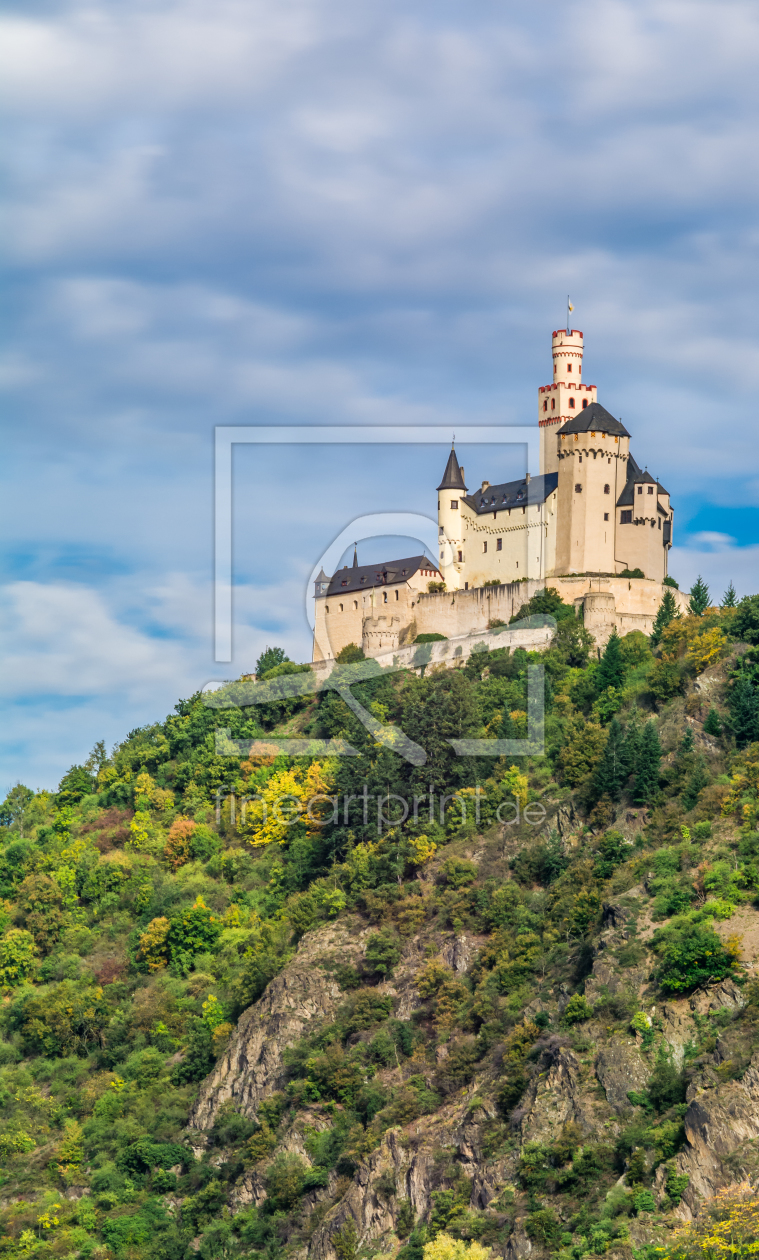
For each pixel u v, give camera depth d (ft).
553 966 533.14
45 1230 557.74
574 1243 422.41
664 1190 422.82
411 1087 530.27
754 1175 408.87
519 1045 502.38
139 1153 577.84
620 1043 467.93
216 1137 577.02
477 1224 448.24
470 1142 485.56
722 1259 377.71
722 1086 432.25
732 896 496.23
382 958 584.40
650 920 505.25
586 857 579.07
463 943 573.33
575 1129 453.99
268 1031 591.37
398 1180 498.28
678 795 583.58
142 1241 541.34
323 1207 515.50
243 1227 528.22
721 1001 464.65
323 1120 541.75
